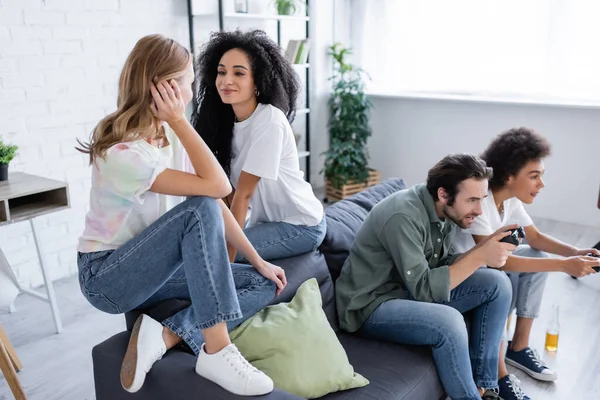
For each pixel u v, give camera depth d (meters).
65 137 3.24
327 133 5.18
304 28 4.82
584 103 4.11
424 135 4.87
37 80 3.06
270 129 2.05
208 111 2.18
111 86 3.43
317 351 1.58
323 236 2.15
